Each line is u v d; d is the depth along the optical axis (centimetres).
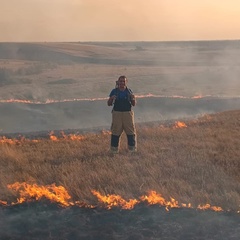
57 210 641
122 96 1147
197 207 662
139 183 797
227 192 746
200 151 1153
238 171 929
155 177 851
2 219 607
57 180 841
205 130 1616
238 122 1867
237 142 1318
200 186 796
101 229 566
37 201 678
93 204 673
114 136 1155
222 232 557
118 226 577
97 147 1256
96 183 802
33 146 1337
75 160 1061
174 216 612
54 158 1100
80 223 587
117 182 802
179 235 548
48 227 579
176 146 1240
